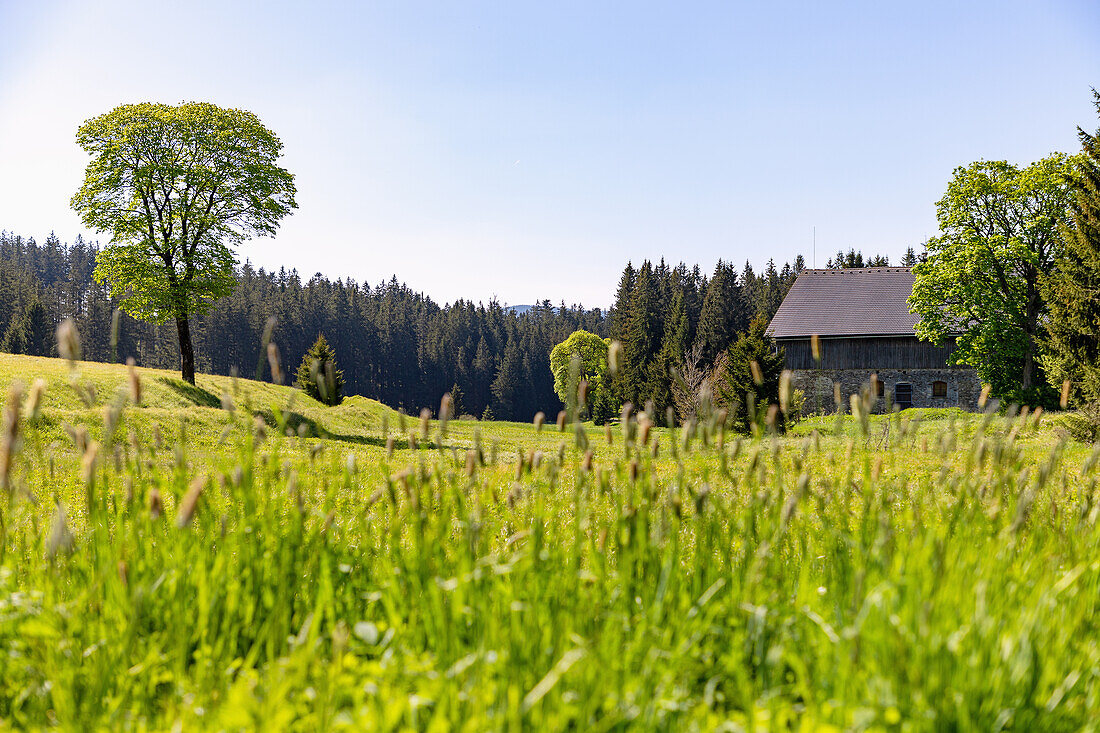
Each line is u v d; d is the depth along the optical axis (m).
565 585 3.12
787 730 2.37
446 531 3.44
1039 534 3.75
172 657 2.74
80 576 3.40
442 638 2.77
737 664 2.69
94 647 2.69
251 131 36.78
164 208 36.28
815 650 2.85
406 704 2.31
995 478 3.71
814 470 4.61
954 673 2.34
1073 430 18.23
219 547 3.40
